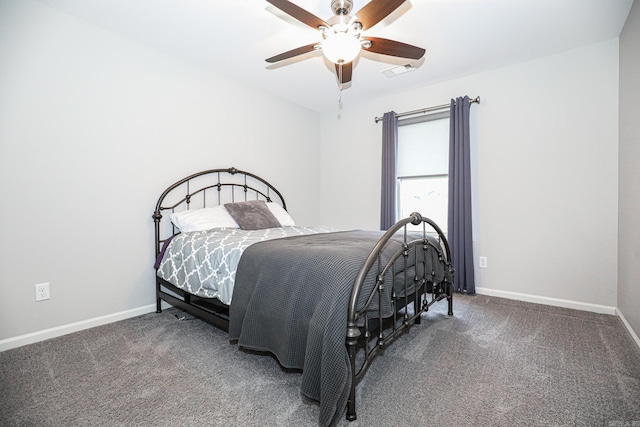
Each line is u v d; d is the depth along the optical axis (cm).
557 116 285
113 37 247
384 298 164
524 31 246
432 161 362
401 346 204
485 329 232
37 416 136
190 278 226
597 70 267
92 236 238
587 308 272
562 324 241
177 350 200
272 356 192
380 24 234
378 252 149
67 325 225
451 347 203
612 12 222
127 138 256
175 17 227
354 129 425
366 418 135
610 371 172
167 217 284
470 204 321
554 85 286
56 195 219
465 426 130
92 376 168
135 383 162
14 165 201
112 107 247
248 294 173
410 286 203
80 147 230
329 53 195
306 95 390
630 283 224
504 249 314
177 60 290
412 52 210
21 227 204
